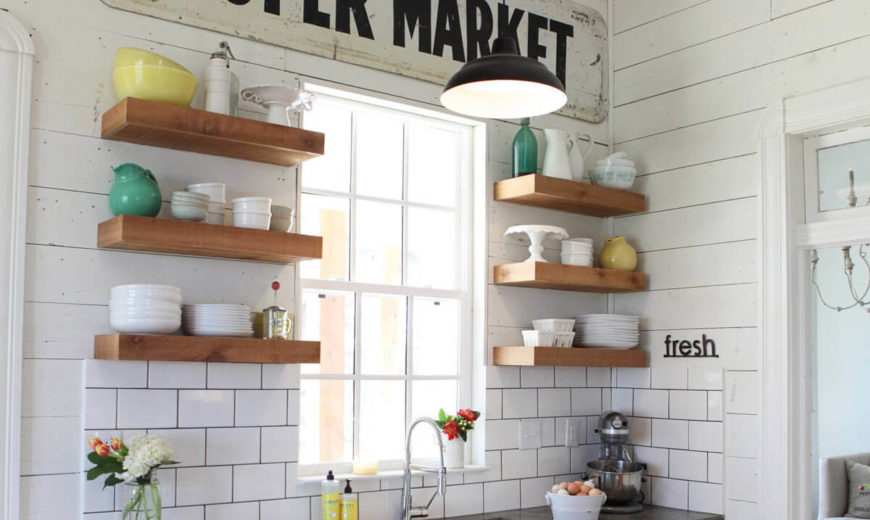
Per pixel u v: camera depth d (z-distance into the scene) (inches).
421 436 162.7
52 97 124.9
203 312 126.7
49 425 121.3
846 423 171.6
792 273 156.3
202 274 134.7
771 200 158.4
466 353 168.2
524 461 169.6
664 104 179.2
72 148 125.7
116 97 129.4
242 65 140.3
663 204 177.5
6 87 120.7
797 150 158.9
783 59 159.5
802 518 153.0
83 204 126.0
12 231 119.8
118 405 126.0
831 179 155.5
